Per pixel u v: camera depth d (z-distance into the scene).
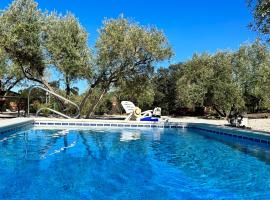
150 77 24.45
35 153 10.38
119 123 20.30
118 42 22.22
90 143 13.02
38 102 27.72
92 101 28.34
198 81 30.05
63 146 12.03
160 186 6.96
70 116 24.36
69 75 23.50
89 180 7.33
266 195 6.35
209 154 11.09
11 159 9.34
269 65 25.41
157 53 23.06
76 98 27.80
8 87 32.75
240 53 29.70
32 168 8.29
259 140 13.51
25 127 17.67
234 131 15.56
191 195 6.34
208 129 18.33
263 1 12.03
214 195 6.33
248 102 31.75
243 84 29.12
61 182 7.07
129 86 24.70
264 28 12.40
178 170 8.56
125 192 6.48
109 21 23.12
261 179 7.63
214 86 29.20
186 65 32.91
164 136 16.03
